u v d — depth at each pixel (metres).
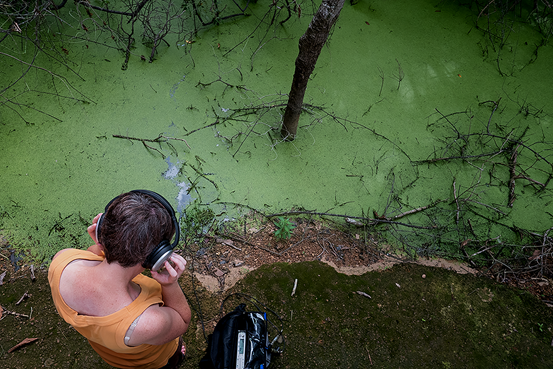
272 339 2.54
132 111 3.58
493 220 3.48
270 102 3.82
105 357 1.47
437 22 4.73
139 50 3.95
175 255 1.25
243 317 2.24
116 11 3.82
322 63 4.19
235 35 4.21
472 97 4.21
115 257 1.07
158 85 3.77
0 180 3.05
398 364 2.56
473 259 3.22
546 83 4.41
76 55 3.81
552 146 3.96
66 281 1.17
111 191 3.14
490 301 2.96
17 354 2.33
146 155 3.36
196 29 4.18
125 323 1.14
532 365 2.67
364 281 2.94
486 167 3.79
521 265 3.22
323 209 3.33
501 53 4.59
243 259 2.93
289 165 3.52
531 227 3.48
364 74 4.19
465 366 2.61
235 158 3.48
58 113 3.46
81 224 2.95
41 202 3.00
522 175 3.69
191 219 3.09
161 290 1.40
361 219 3.31
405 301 2.87
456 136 3.92
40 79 3.61
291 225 3.01
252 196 3.30
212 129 3.60
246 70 4.00
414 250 3.22
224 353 2.05
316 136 3.72
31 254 2.76
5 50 3.70
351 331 2.66
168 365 1.82
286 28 4.37
